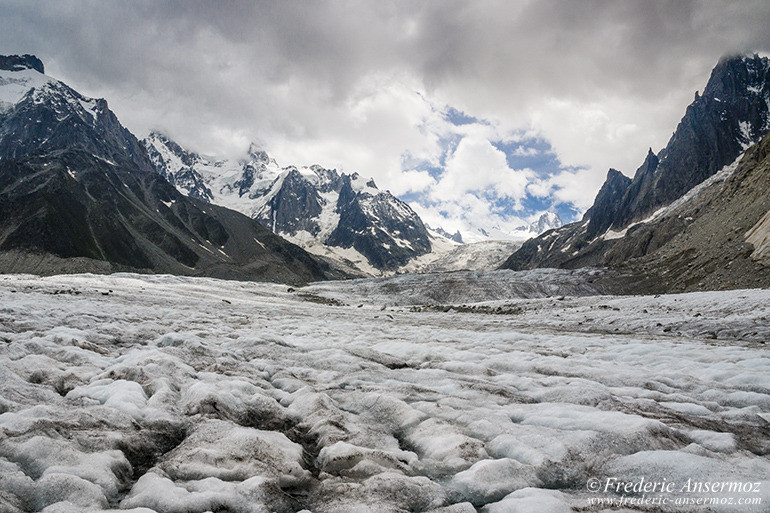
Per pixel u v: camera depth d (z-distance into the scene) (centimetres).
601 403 855
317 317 3244
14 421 567
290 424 775
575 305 4656
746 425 760
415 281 11431
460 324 3045
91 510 414
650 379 1121
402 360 1382
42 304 2058
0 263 15538
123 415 675
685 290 8569
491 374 1170
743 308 2817
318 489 523
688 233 13775
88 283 5116
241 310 3428
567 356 1541
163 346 1351
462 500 513
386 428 762
